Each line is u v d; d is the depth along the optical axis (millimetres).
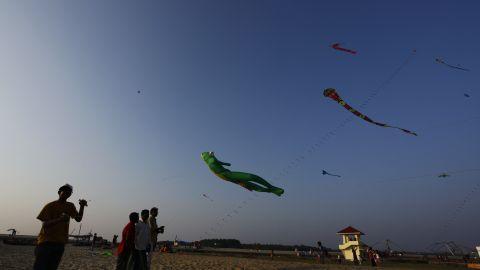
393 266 23938
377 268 19938
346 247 29609
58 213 5047
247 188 7660
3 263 12141
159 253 32062
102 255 21234
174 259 21594
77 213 5430
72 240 55938
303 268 16906
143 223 7359
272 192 7520
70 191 5281
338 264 24438
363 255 28844
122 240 7109
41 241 4855
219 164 7656
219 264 17672
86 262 14969
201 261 20047
